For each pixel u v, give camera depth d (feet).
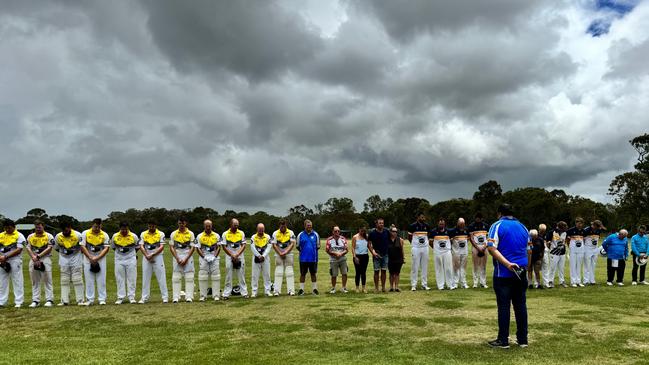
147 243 42.01
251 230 294.05
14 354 23.76
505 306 23.73
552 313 33.12
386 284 54.24
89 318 33.94
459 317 31.99
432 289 47.93
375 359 21.84
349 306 36.52
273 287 48.03
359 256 45.88
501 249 23.79
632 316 32.09
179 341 26.27
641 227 52.65
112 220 295.07
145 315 34.76
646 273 67.26
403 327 29.01
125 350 24.38
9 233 40.50
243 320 31.99
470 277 61.87
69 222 40.98
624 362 21.02
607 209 275.39
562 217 261.44
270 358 22.21
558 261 50.37
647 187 244.22
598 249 52.37
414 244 48.32
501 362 21.06
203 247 42.88
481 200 296.71
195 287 56.29
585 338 25.54
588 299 39.86
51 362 22.16
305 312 34.30
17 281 40.57
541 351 22.88
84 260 41.01
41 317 34.76
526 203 267.80
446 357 22.03
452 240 49.73
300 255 45.55
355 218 346.74
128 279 41.78
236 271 46.47
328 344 24.95
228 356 22.71
